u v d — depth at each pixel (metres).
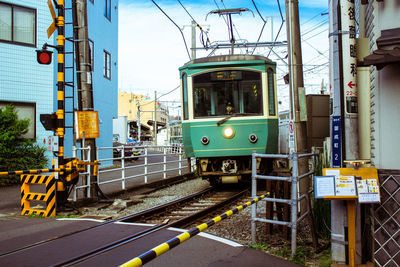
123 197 10.45
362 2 4.83
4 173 7.14
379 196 4.22
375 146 4.43
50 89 15.52
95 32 19.72
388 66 4.32
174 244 2.74
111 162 22.23
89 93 9.30
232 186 13.08
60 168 7.98
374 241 4.31
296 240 5.25
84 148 9.15
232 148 10.41
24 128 13.06
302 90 6.89
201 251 5.00
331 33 4.78
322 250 5.21
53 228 6.39
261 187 12.61
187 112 10.74
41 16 15.37
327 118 13.49
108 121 21.89
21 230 6.27
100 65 20.55
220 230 6.52
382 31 4.25
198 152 10.55
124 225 6.55
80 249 5.12
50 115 8.07
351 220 4.47
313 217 5.67
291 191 5.63
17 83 14.72
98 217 7.43
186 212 8.53
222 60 10.62
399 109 4.27
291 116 6.95
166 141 50.03
